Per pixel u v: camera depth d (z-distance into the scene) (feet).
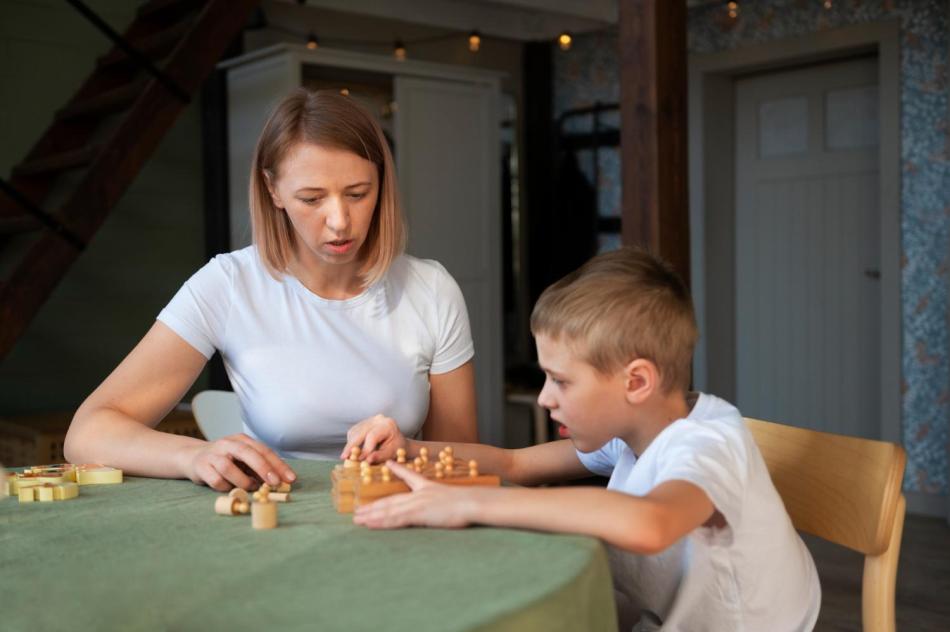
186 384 5.72
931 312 15.21
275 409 5.71
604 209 19.17
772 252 17.60
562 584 3.00
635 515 3.43
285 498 4.40
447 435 6.13
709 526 3.94
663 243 10.43
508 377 19.25
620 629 4.54
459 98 16.58
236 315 5.74
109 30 11.55
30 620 2.91
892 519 4.24
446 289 6.06
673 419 4.28
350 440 4.99
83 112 13.56
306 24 16.84
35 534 3.90
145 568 3.36
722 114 17.81
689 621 4.06
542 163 19.69
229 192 15.72
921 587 11.56
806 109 17.07
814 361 17.12
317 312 5.77
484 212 16.97
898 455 4.27
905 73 15.28
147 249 15.46
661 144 10.41
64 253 11.43
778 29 16.63
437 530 3.70
